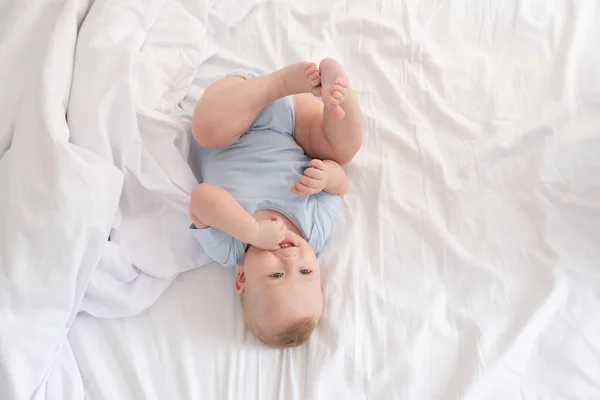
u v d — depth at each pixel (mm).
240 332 977
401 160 1121
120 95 968
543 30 1235
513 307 972
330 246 1058
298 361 953
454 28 1256
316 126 1087
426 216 1060
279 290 949
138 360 923
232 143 1047
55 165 863
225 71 1184
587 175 1067
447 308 982
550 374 915
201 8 1159
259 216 1011
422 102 1179
